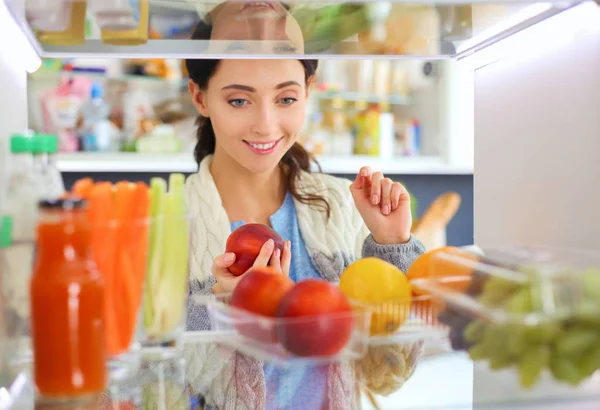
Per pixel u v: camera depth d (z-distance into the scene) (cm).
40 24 85
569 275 70
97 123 305
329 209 169
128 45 99
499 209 112
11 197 73
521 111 104
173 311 76
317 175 176
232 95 154
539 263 74
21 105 99
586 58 88
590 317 67
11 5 77
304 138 338
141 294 74
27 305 73
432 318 83
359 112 356
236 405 65
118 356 73
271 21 89
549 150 98
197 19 87
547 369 68
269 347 73
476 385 68
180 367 77
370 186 136
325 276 163
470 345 76
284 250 104
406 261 132
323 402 65
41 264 63
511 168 108
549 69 96
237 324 78
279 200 173
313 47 105
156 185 76
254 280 79
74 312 62
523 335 69
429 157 355
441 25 92
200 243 157
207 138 178
